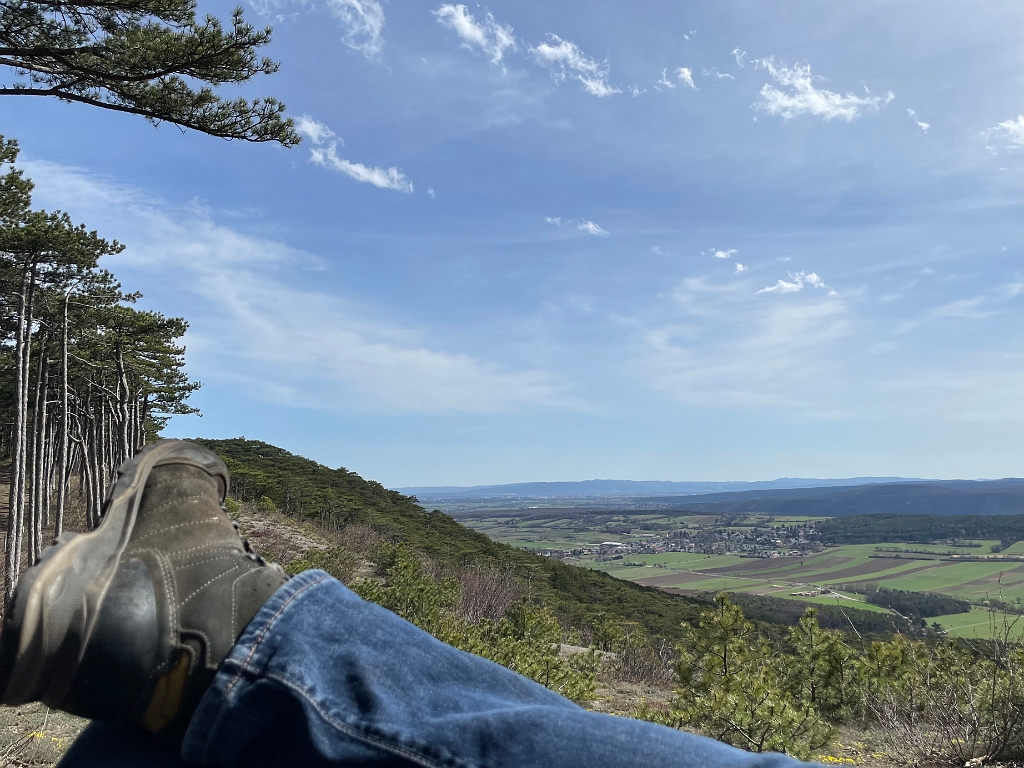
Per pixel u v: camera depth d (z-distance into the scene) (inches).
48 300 603.2
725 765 34.7
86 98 327.9
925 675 283.9
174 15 311.6
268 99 339.9
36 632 34.5
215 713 36.2
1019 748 215.3
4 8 297.9
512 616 466.3
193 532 43.0
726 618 281.6
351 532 1191.6
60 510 301.9
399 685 37.1
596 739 34.7
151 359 956.6
